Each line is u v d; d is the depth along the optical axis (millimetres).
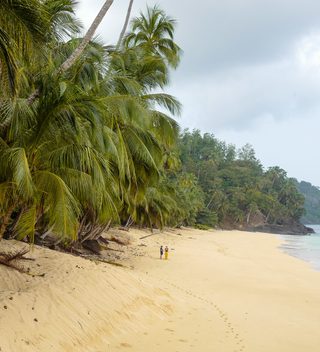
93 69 14734
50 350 8492
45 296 10617
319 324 14430
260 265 32188
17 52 7977
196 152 139250
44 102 9547
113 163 16719
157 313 13242
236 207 120438
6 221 10383
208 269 26500
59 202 9156
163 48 27141
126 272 16109
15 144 10094
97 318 10891
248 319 14156
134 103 14359
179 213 67000
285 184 144500
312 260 43188
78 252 22734
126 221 49875
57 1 13266
